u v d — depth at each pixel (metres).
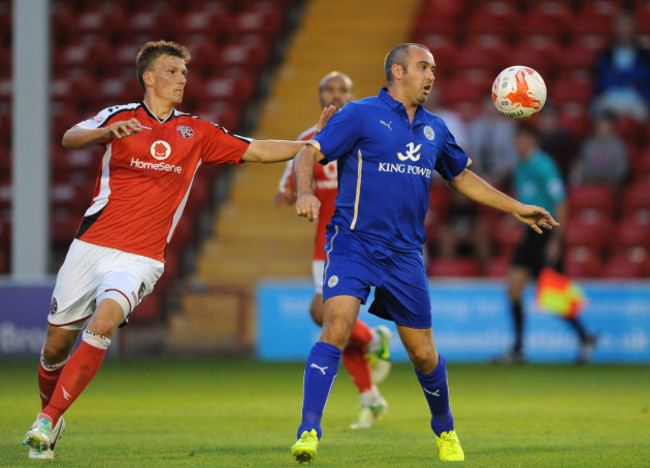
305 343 48.81
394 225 18.25
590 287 47.97
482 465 18.17
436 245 56.12
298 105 66.00
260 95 67.00
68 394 18.11
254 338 48.97
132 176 19.27
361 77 67.75
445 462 18.58
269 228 58.69
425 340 18.48
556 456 19.53
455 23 70.75
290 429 24.70
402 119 18.56
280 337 48.88
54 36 71.88
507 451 20.36
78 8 74.56
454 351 47.91
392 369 45.09
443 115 56.72
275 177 60.69
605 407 30.14
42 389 20.42
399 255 18.31
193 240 57.22
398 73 18.72
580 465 18.28
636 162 59.59
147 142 19.30
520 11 71.62
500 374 42.06
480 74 66.25
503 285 48.12
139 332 49.94
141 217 19.25
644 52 61.75
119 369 44.19
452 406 30.45
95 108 66.19
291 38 71.38
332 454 19.98
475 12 70.69
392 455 19.80
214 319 49.28
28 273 49.44
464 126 60.50
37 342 48.66
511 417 27.47
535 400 32.22
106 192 19.28
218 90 64.88
